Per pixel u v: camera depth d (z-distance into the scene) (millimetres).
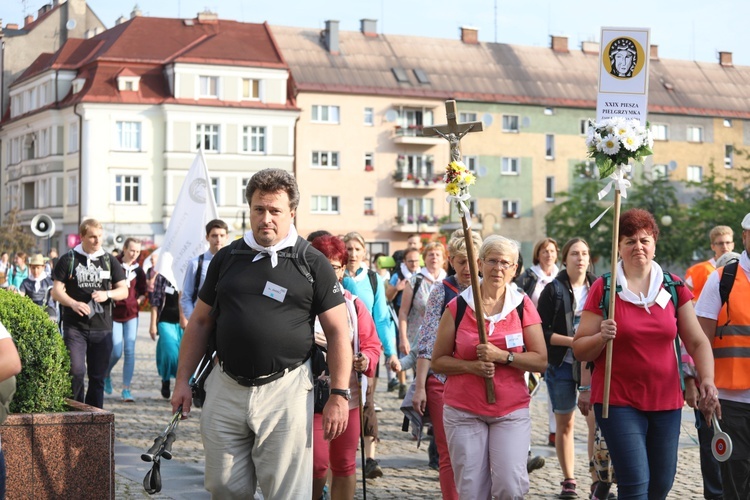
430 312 7578
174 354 14852
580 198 62562
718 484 8070
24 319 6789
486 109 66812
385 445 11414
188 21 64312
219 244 11727
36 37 76625
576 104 68750
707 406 6266
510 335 6441
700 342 6336
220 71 61844
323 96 63469
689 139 72000
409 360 9375
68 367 7008
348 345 5605
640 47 7355
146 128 61750
